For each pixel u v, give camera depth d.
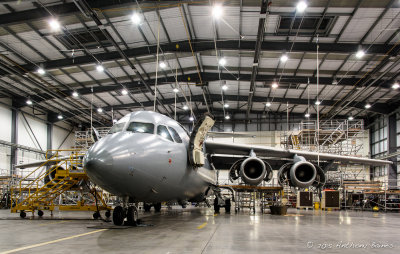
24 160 33.62
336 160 16.73
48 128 38.09
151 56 24.95
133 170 7.62
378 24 19.69
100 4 17.30
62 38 21.25
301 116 42.19
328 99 34.56
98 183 7.69
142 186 8.16
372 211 23.98
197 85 29.61
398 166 34.00
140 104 35.91
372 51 21.66
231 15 19.50
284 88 31.86
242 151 15.49
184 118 43.50
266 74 28.86
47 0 17.42
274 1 17.88
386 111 34.53
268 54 24.88
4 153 31.00
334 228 8.73
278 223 10.19
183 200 13.30
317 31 20.97
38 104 33.84
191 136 10.39
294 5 18.12
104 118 41.31
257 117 43.16
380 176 37.72
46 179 15.89
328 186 28.59
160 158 8.51
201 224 9.61
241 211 18.66
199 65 27.95
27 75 25.86
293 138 31.31
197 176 11.77
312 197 22.34
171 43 22.70
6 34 20.16
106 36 19.70
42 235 7.15
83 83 29.03
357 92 31.27
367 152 40.44
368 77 26.50
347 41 21.81
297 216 14.17
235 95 35.88
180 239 6.31
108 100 34.31
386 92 30.94
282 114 42.72
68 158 15.22
